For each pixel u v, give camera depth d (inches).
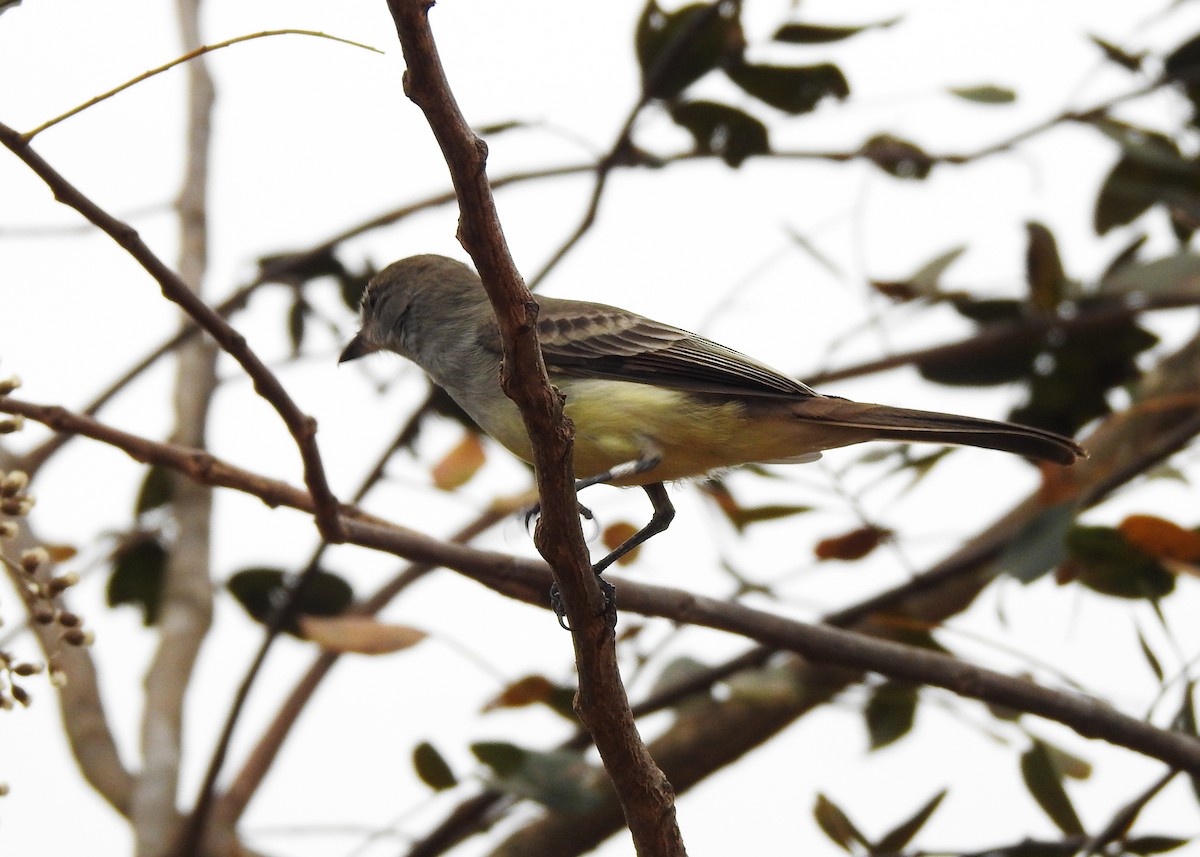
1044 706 374.6
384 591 505.7
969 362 523.8
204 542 511.2
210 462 334.6
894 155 495.2
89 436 327.9
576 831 491.8
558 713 404.2
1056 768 406.3
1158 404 446.6
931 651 426.9
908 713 454.3
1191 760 369.1
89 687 486.9
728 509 430.0
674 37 470.3
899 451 431.2
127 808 459.8
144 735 465.4
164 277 291.0
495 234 249.0
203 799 414.0
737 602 382.3
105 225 281.3
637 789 283.0
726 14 466.9
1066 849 379.9
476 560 354.6
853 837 378.6
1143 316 510.9
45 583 280.5
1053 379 524.4
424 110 235.8
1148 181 514.3
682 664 449.1
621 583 374.3
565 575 274.4
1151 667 378.0
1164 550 382.0
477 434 498.3
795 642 378.0
